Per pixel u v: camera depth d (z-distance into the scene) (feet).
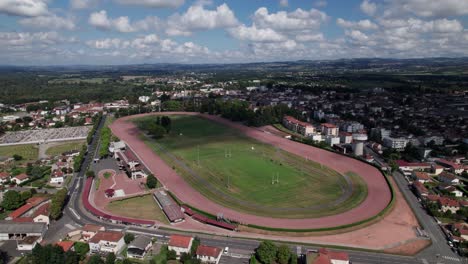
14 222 508.53
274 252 434.30
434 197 624.18
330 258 423.64
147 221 546.67
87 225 515.09
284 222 549.13
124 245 478.18
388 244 487.61
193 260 422.00
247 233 517.55
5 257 447.42
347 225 532.32
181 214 567.18
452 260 447.01
